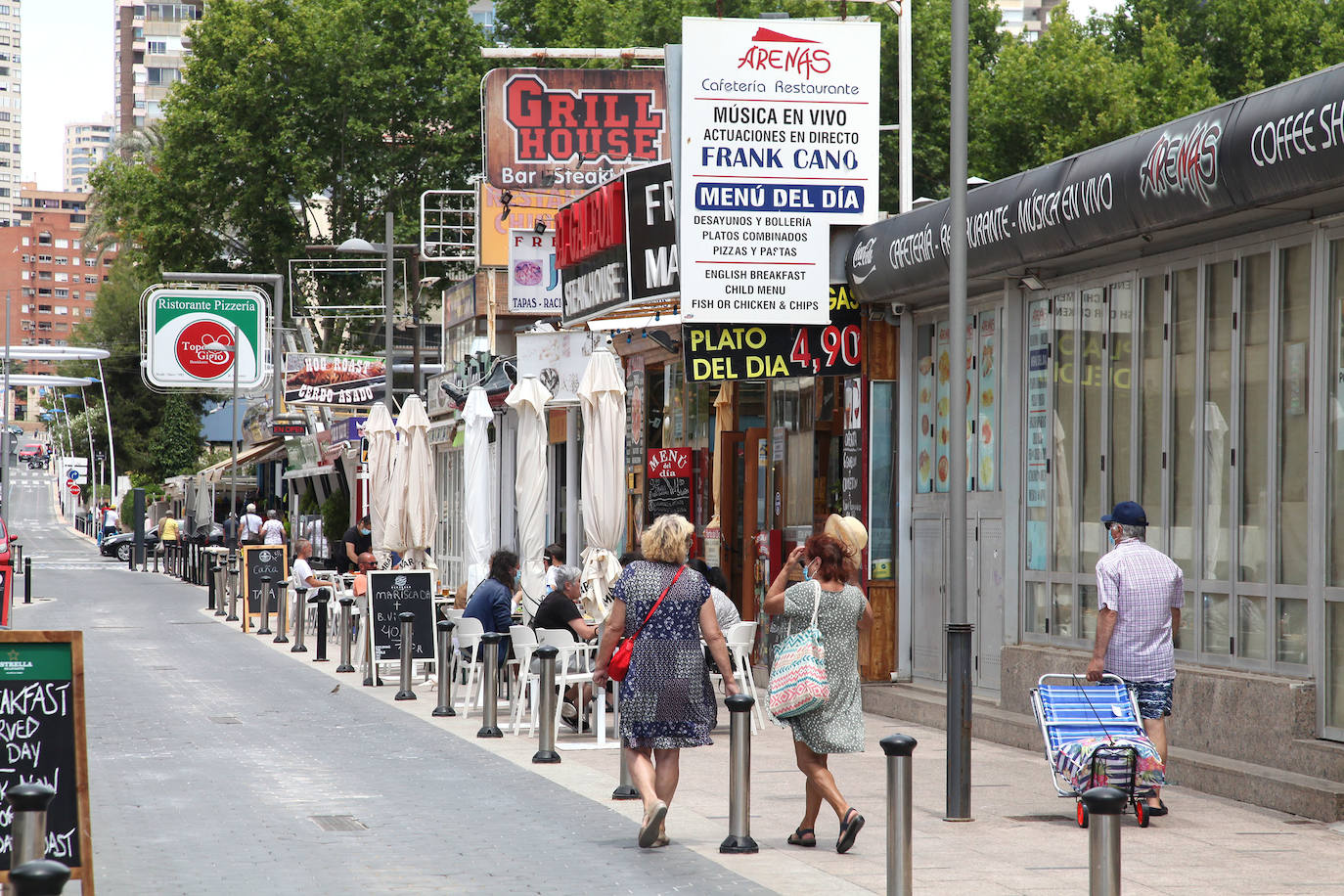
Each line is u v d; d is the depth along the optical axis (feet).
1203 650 77.56
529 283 198.18
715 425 134.92
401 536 146.82
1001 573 96.63
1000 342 97.91
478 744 89.45
